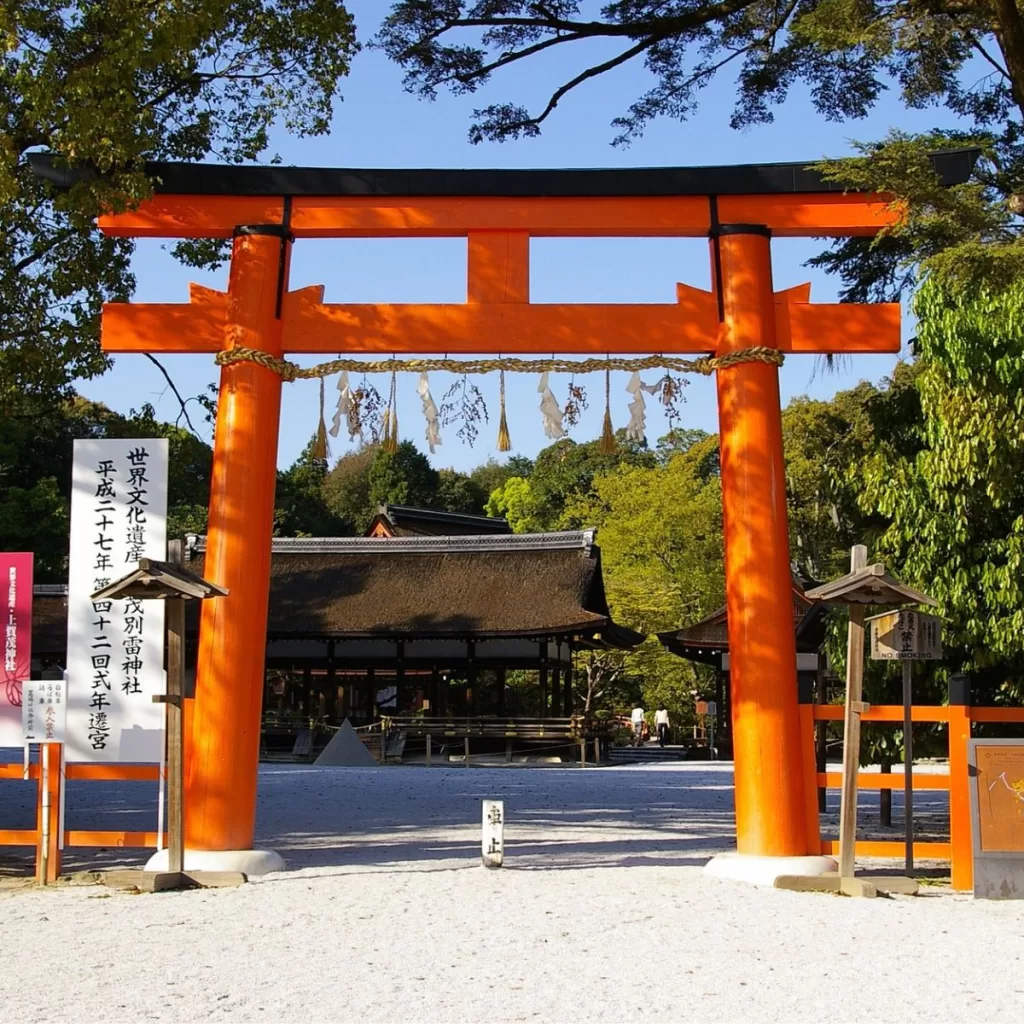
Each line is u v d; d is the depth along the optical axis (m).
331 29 12.54
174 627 9.19
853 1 11.29
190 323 10.02
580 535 34.53
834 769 23.61
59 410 14.76
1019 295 9.72
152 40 10.28
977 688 11.95
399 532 42.12
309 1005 5.51
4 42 10.08
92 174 10.18
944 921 7.81
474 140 14.52
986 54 12.57
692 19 13.08
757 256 10.01
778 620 9.59
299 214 10.08
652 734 42.50
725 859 9.46
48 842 9.51
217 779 9.46
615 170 10.03
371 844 11.97
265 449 9.84
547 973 6.12
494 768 28.52
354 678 38.44
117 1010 5.45
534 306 10.02
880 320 10.02
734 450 9.81
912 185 9.46
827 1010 5.51
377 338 9.98
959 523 10.86
